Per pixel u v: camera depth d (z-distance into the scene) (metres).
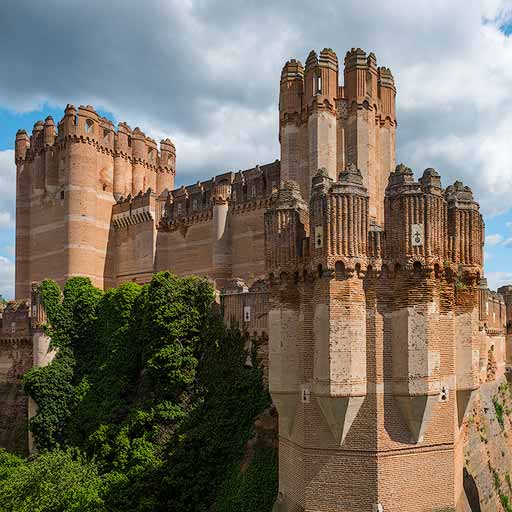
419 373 24.77
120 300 55.84
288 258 27.72
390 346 25.50
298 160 50.22
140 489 39.97
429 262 25.11
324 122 48.06
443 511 25.41
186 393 45.12
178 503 39.50
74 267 75.12
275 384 27.83
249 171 63.81
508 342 69.12
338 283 24.86
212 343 45.25
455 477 26.14
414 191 25.38
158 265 73.50
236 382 42.09
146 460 41.78
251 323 42.91
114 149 82.19
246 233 62.44
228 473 39.44
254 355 42.19
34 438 55.12
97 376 55.28
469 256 27.03
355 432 24.92
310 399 26.12
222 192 64.50
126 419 46.97
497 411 56.97
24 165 84.69
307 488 25.64
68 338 59.78
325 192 25.47
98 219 78.50
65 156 77.44
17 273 83.06
